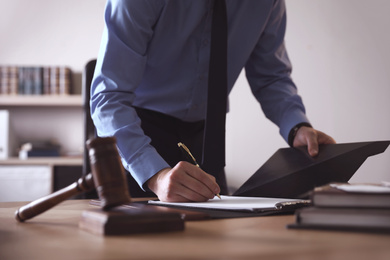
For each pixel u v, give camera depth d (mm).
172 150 1492
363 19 3559
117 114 1201
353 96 3568
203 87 1487
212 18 1355
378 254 474
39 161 3645
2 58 4113
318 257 461
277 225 705
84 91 2004
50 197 745
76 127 4102
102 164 642
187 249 510
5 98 3773
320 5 3629
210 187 1007
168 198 1012
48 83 3822
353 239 564
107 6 1295
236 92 3691
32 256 492
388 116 3498
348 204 633
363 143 1256
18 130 4066
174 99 1496
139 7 1268
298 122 1544
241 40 1528
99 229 622
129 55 1266
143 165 1107
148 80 1479
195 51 1445
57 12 4148
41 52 4129
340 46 3598
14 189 3629
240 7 1467
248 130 3674
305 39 3643
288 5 3666
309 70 3633
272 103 1703
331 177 1164
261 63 1736
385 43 3514
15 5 4141
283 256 467
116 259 464
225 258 458
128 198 646
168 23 1363
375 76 3533
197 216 769
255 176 1297
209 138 1314
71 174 3656
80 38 4137
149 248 519
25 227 719
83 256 484
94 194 1718
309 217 655
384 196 615
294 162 1297
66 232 661
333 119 3590
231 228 675
